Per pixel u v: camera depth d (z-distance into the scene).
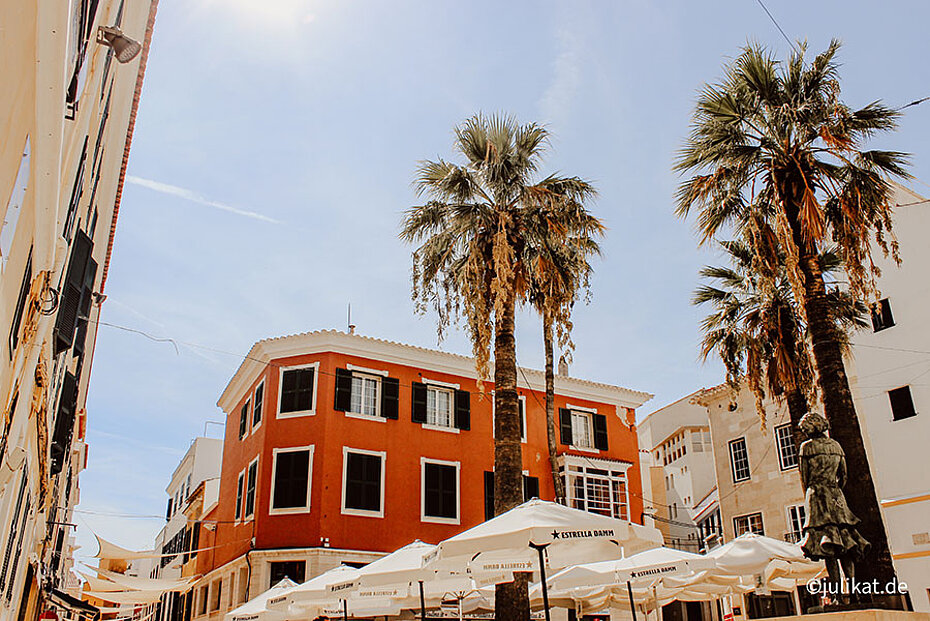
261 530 24.55
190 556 37.16
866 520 12.38
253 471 26.55
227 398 32.16
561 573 15.86
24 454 6.12
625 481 31.55
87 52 5.12
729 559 13.05
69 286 9.97
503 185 16.98
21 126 3.05
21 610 15.08
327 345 26.58
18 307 4.38
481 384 15.97
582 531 9.38
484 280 16.56
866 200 14.10
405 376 27.88
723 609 29.80
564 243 17.75
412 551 12.95
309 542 23.88
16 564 10.01
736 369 20.50
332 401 25.91
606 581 14.71
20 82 2.84
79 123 5.51
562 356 17.17
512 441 15.17
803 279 13.92
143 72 13.16
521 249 17.09
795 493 27.16
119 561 46.53
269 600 16.17
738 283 21.12
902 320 21.69
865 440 22.20
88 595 32.72
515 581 14.52
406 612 22.95
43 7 2.78
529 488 28.98
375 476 25.75
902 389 21.34
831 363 13.39
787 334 17.98
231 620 17.47
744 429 30.02
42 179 3.96
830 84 14.26
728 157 15.52
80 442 28.39
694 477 45.78
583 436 31.73
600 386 32.66
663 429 50.91
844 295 19.56
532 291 17.73
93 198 11.09
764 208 15.55
